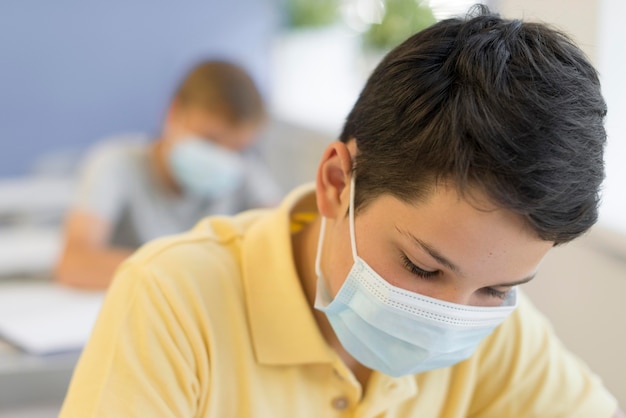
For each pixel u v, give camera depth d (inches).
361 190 34.0
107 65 146.1
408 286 33.7
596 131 30.7
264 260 40.6
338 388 40.0
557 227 30.4
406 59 32.7
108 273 89.0
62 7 142.1
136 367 36.4
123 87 147.4
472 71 30.5
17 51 141.7
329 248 37.4
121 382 36.2
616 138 65.1
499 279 32.1
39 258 95.5
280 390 39.6
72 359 63.1
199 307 38.5
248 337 39.6
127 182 97.3
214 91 94.8
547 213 29.8
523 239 30.8
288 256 40.3
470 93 30.0
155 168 98.6
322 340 39.3
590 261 62.1
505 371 44.7
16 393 61.8
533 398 44.5
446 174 30.1
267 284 40.1
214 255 40.9
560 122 29.5
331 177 36.4
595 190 30.7
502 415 45.0
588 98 30.7
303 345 39.2
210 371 38.4
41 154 145.4
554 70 30.5
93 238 92.4
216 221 44.1
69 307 76.2
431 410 43.7
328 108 130.3
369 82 34.9
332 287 36.7
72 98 145.4
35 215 116.9
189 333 37.8
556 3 65.3
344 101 127.3
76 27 143.5
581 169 29.9
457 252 31.0
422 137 30.7
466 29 32.3
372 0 102.6
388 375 38.5
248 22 151.5
